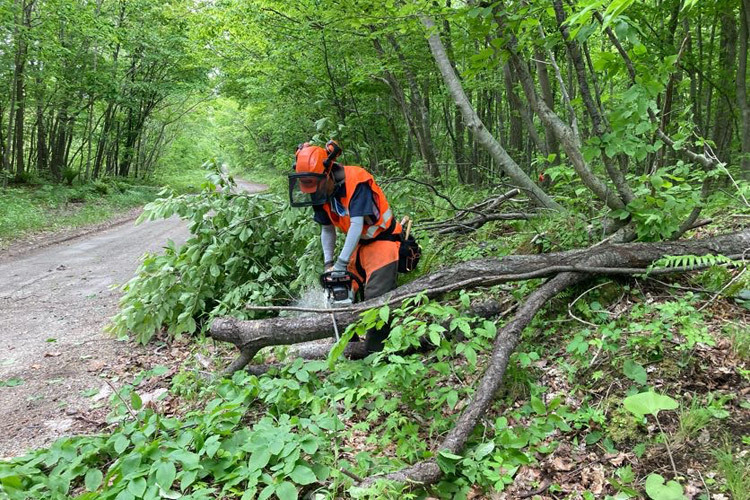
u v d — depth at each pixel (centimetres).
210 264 482
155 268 491
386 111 1220
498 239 530
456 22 698
